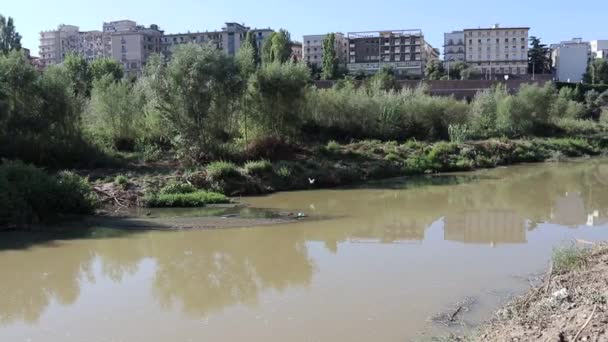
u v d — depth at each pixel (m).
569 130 52.38
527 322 7.90
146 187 22.19
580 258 10.99
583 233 16.17
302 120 34.12
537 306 8.59
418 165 32.28
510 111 48.59
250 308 9.92
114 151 28.95
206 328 9.02
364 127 39.41
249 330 8.88
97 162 26.34
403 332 8.62
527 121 49.00
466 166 34.12
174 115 27.31
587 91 85.38
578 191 25.52
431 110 43.00
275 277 11.88
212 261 13.29
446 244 14.90
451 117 43.91
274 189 25.09
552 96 52.31
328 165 28.77
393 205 21.70
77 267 12.80
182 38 145.25
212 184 23.66
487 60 150.50
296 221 18.27
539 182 28.58
